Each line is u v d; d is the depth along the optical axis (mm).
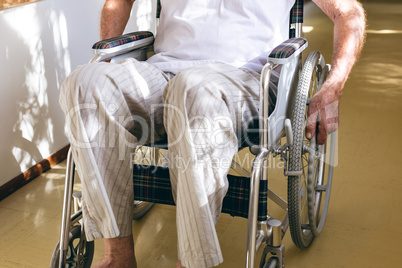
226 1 1444
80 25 2230
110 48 1360
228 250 1596
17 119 1942
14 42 1878
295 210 1385
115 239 1313
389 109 2730
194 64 1406
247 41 1438
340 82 1312
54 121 2154
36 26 1976
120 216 1267
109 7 1610
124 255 1334
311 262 1524
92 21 2307
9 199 1906
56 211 1830
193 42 1448
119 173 1238
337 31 1395
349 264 1512
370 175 2043
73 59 2219
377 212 1787
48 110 2109
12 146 1936
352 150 2262
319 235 1664
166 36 1510
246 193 1295
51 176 2076
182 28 1476
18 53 1902
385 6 5535
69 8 2148
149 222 1770
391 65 3500
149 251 1602
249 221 1193
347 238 1645
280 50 1210
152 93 1285
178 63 1408
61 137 2215
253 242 1188
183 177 1133
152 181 1387
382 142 2340
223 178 1165
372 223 1724
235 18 1434
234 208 1319
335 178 2021
